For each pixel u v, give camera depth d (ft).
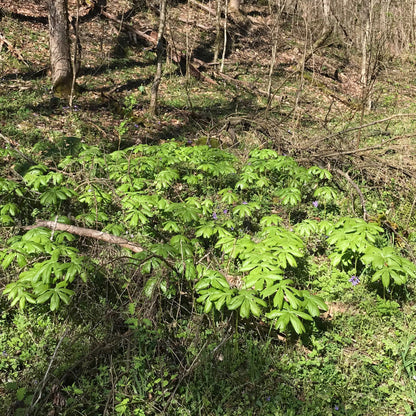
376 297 13.03
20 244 11.55
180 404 8.86
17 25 38.42
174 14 53.11
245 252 12.42
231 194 16.17
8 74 30.53
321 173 18.39
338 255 13.51
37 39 37.73
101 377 9.23
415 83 52.39
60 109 25.96
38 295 10.46
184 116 29.09
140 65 39.83
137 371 9.21
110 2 49.21
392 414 9.25
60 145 19.72
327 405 9.19
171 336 10.45
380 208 19.33
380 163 21.17
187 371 8.91
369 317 12.16
